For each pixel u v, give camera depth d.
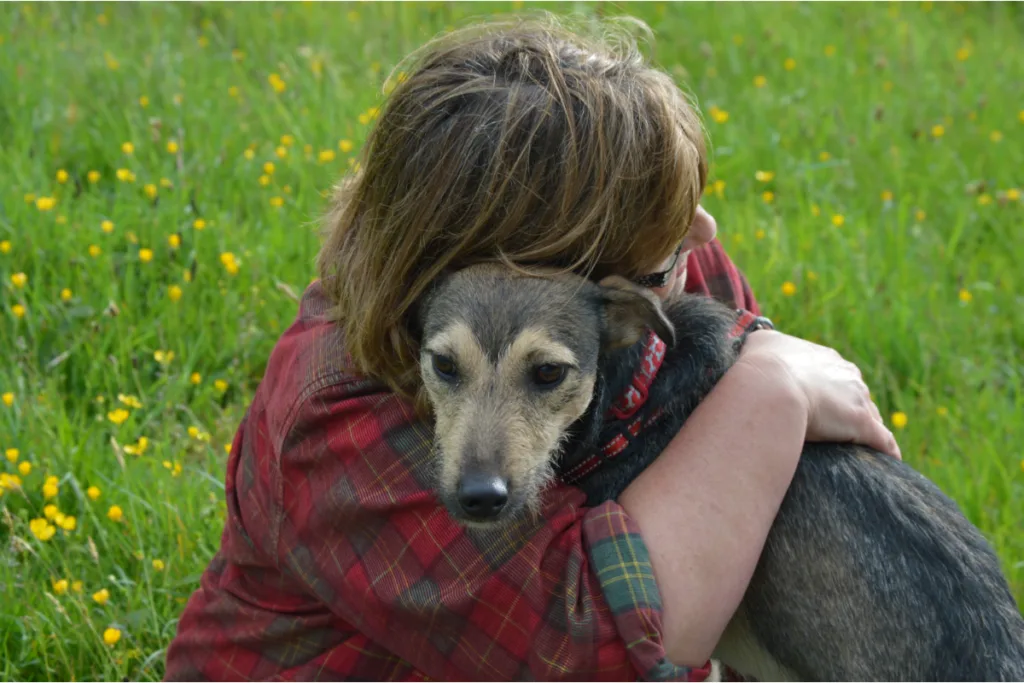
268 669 3.62
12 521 4.66
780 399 3.42
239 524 3.66
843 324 6.41
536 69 3.16
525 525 3.17
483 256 3.35
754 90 9.44
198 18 10.15
